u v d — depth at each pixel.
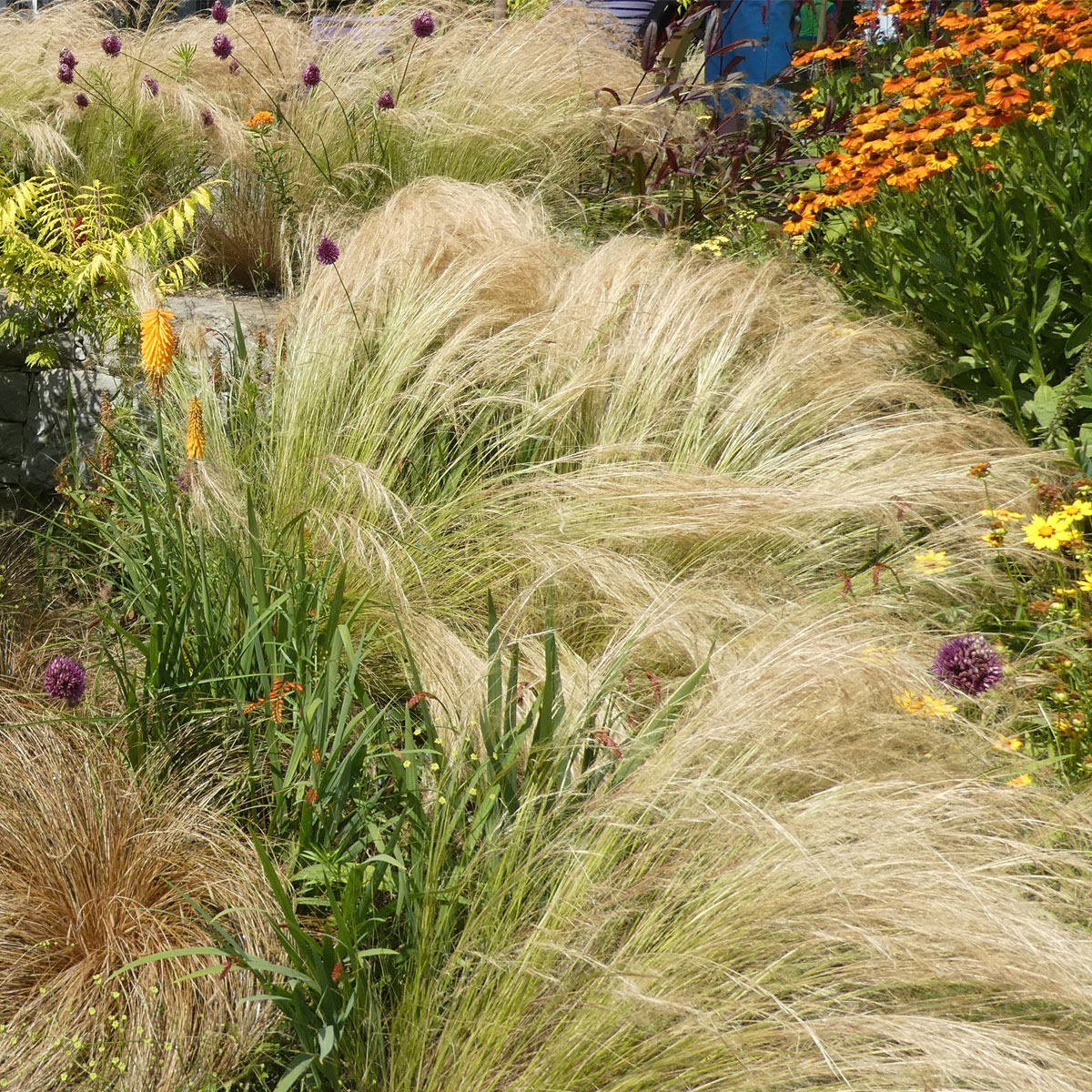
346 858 2.42
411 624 3.06
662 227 5.27
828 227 4.89
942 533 3.33
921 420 3.81
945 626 3.17
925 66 4.46
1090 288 3.66
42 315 4.84
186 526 3.25
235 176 5.75
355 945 2.11
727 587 3.23
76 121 5.97
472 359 3.91
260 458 3.81
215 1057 2.21
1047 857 2.16
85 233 4.70
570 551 3.23
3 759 2.67
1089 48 3.75
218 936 2.29
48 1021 2.23
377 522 3.47
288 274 4.62
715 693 2.56
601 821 2.31
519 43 6.09
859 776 2.43
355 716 2.70
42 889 2.47
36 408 4.86
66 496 3.82
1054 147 3.88
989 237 3.77
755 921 2.08
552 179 5.67
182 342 4.20
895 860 2.12
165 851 2.52
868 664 2.63
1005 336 3.81
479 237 4.37
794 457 3.70
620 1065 2.00
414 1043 2.11
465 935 2.23
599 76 6.03
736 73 6.07
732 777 2.38
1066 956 1.95
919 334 4.09
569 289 4.17
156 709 2.82
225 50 5.57
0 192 4.52
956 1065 1.85
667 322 4.00
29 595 3.76
